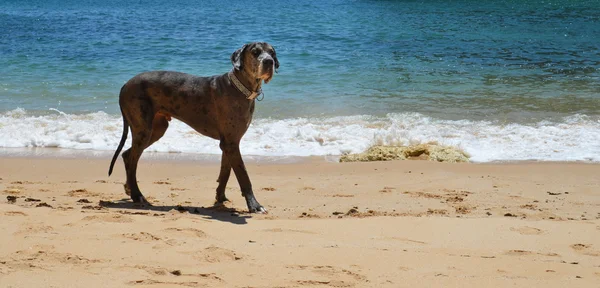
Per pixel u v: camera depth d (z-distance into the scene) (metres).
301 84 18.08
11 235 5.78
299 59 22.20
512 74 19.47
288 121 13.91
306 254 5.53
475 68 20.48
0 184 8.86
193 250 5.51
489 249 5.91
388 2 43.31
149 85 7.66
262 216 7.23
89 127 13.23
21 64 21.30
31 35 28.83
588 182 9.30
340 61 21.78
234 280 4.82
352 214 7.33
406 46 24.95
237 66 7.31
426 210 7.67
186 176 9.77
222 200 8.06
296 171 10.09
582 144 11.85
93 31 30.27
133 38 27.52
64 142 12.12
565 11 35.38
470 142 12.12
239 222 6.77
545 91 17.05
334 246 5.83
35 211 6.64
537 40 26.09
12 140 12.20
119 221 6.39
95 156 11.20
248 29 30.47
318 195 8.52
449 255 5.64
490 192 8.70
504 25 30.64
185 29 30.88
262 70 7.11
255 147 11.88
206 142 12.03
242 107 7.42
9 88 17.42
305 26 31.33
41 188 8.63
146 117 7.69
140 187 8.88
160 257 5.30
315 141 12.39
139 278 4.79
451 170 9.97
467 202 8.13
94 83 18.27
